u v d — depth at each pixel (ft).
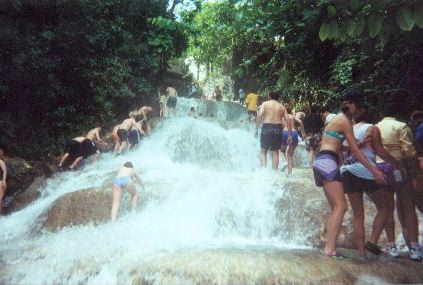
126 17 58.13
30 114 45.27
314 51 50.75
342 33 12.08
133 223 24.30
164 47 62.18
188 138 48.93
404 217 17.75
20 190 38.73
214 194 25.34
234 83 94.27
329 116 30.94
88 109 50.49
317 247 20.72
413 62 30.86
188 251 17.26
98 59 51.31
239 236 23.32
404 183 17.25
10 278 18.10
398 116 34.04
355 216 16.93
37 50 43.11
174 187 26.94
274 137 30.01
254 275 14.83
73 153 41.45
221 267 15.34
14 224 28.66
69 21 46.39
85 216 26.63
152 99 66.28
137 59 58.80
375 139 16.47
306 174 30.17
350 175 16.69
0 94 41.93
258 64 70.28
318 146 37.96
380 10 11.39
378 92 35.55
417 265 16.42
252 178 26.66
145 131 51.03
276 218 23.04
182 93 91.50
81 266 17.49
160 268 15.78
